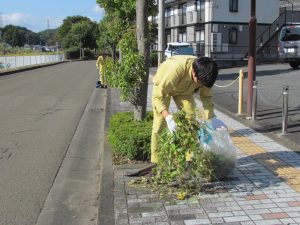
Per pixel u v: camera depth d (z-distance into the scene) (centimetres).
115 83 448
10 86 1370
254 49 606
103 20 1781
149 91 1017
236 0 2589
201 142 322
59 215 313
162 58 960
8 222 300
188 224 265
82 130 631
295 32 1683
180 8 2997
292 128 544
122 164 394
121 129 421
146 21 435
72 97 1065
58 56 4412
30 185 379
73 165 446
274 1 2691
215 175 335
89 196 355
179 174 301
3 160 458
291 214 277
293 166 378
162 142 306
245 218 272
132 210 289
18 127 644
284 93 504
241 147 446
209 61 296
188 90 329
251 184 332
